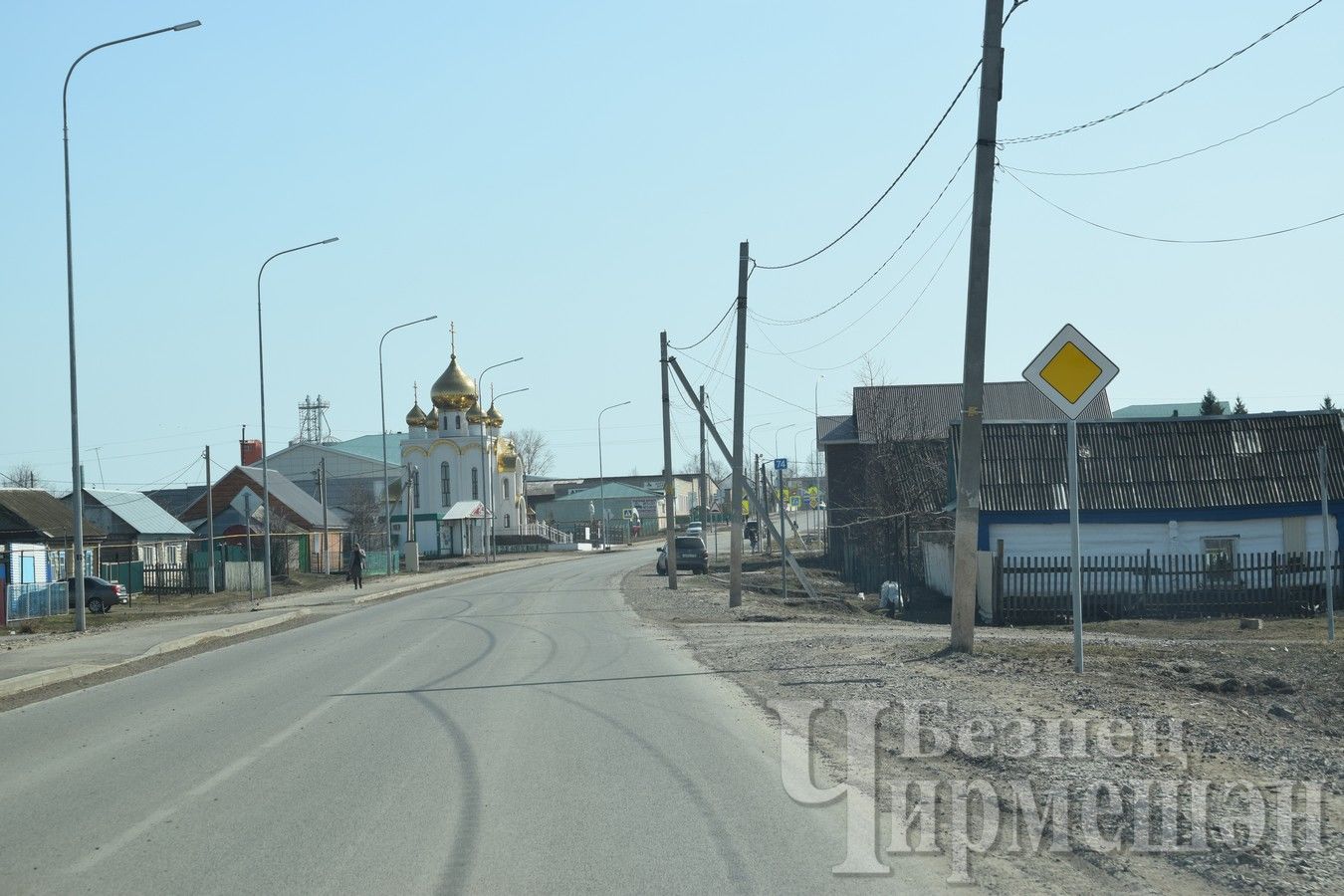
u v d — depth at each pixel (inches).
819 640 774.5
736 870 256.8
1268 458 1203.2
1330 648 657.6
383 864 263.7
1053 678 526.3
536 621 1034.7
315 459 4153.5
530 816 305.7
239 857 273.3
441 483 3737.7
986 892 242.7
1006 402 2293.3
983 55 621.6
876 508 1803.6
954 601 641.6
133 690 634.8
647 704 507.2
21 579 1739.7
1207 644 703.7
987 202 623.2
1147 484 1192.2
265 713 514.3
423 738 430.9
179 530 2512.3
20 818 320.5
